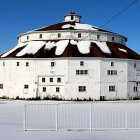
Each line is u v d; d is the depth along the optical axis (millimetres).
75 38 72312
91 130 17906
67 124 20844
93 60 63469
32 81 64562
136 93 68000
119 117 25156
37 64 64750
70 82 62938
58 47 68812
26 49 69750
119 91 64875
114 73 64812
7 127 19438
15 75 65938
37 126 19812
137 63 69250
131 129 18172
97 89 63031
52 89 63906
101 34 74250
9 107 39688
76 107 37469
